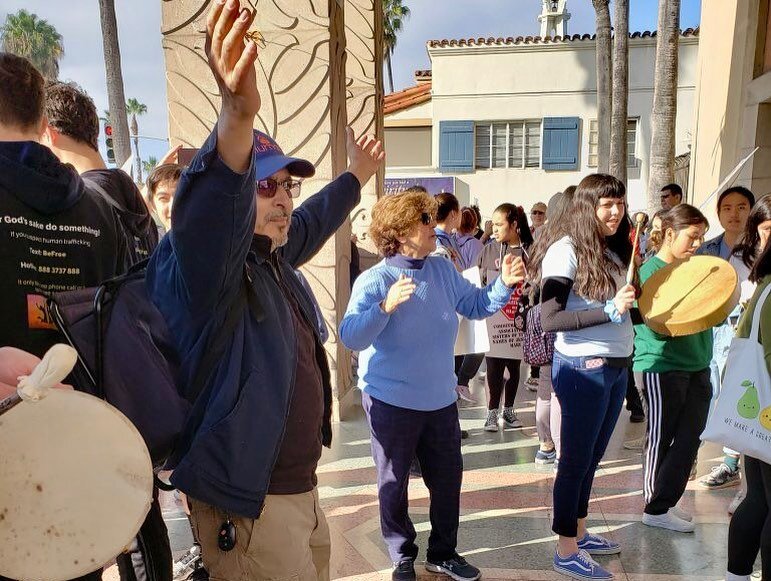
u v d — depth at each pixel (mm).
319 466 4215
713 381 4031
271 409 1557
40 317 1562
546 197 17812
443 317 2664
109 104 13438
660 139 9859
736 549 2510
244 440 1508
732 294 2918
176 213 1335
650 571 2928
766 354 2270
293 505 1692
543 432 4230
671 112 9773
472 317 2836
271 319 1610
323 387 1880
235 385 1521
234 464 1496
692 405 3203
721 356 3994
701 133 8594
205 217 1315
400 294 2367
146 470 1271
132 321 1465
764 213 3338
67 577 1198
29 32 33062
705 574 2900
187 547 3121
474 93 17688
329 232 2299
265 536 1609
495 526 3391
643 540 3209
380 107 8539
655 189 9938
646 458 3301
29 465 1190
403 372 2629
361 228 8125
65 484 1205
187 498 1683
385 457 2705
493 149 18016
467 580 2807
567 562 2893
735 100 7531
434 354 2648
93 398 1254
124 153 13625
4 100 1565
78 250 1700
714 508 3576
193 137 5160
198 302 1419
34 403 1199
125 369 1442
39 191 1572
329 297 5047
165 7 5090
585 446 2783
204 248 1346
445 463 2754
